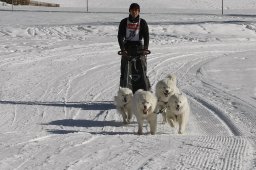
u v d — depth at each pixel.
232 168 5.52
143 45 10.77
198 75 15.07
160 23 33.19
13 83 13.39
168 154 6.13
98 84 13.39
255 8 62.66
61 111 10.22
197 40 26.39
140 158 5.89
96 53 20.00
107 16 40.44
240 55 20.97
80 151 6.20
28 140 6.89
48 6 60.34
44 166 5.41
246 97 11.30
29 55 18.72
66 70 15.73
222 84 13.28
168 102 8.41
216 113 9.78
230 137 7.47
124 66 10.56
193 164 5.66
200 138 7.39
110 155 6.02
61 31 28.11
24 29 27.78
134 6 10.39
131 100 8.70
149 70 16.06
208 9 58.19
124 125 9.03
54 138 7.11
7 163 5.51
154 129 8.23
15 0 59.03
